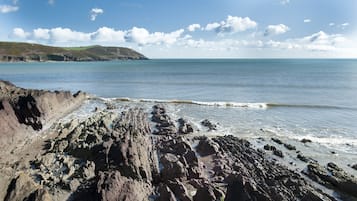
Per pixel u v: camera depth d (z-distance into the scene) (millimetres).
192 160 25438
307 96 71875
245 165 26047
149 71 166625
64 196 19578
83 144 27609
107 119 39812
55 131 36406
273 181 22453
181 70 178875
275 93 76938
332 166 26062
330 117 48000
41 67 197750
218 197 19219
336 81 108312
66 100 50938
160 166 24812
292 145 32312
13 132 30750
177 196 19484
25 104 36500
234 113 50656
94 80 111062
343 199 20859
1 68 182750
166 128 37406
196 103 60219
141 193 19203
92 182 20312
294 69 190250
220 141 32688
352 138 35688
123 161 23047
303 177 24000
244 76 131750
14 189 17938
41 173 22812
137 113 47031
